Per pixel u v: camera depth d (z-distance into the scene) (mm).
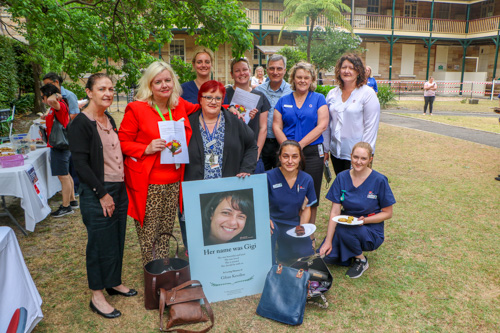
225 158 2992
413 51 29344
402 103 19594
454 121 12617
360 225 3246
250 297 2982
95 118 2656
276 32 24297
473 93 27359
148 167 2783
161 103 2844
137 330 2613
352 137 3850
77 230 4398
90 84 2584
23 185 3994
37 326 2650
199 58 3609
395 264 3488
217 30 4562
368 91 3768
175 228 4371
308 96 3717
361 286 3129
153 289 2699
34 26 5219
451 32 27297
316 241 4000
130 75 5848
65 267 3529
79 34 5332
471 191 5527
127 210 2906
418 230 4215
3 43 11516
